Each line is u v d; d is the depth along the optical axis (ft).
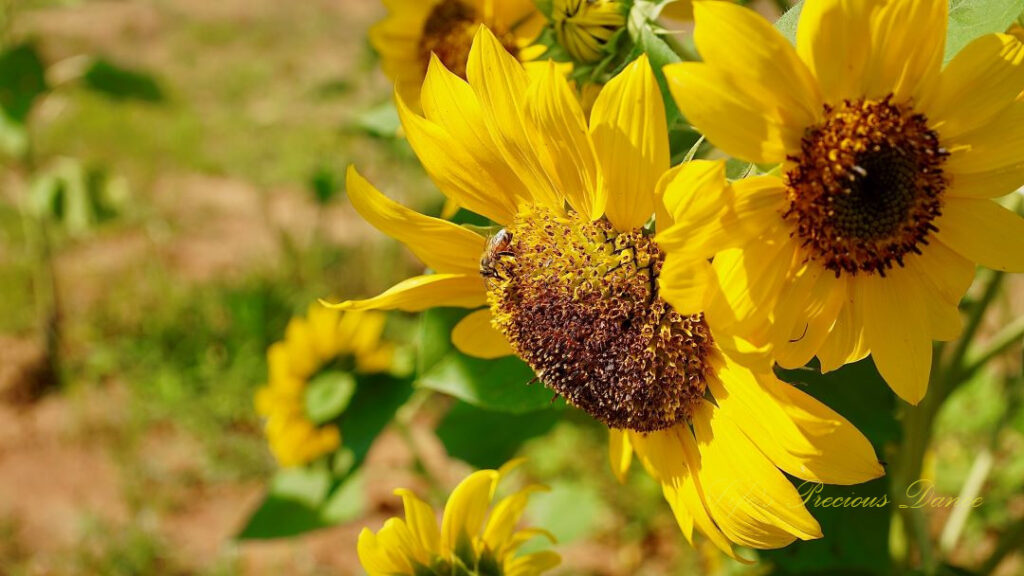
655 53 1.48
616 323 1.47
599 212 1.44
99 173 5.09
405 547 1.69
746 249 1.32
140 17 11.44
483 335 1.61
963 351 1.84
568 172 1.43
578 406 1.53
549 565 1.74
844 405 1.59
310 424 2.44
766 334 1.34
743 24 1.26
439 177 1.48
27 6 4.94
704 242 1.30
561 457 4.28
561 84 1.38
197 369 5.21
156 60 10.32
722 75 1.26
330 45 10.90
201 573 4.08
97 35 10.88
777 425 1.38
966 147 1.31
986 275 1.81
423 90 1.45
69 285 6.11
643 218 1.44
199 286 5.93
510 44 1.72
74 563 4.09
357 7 12.31
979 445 3.93
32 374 5.33
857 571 1.81
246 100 9.14
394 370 2.38
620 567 3.97
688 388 1.47
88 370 5.33
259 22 11.61
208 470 4.70
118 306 5.78
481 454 2.12
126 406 5.09
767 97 1.28
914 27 1.28
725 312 1.32
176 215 7.02
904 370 1.35
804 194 1.31
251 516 2.57
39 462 4.76
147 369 5.33
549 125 1.40
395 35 1.84
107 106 8.63
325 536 4.29
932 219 1.32
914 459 1.78
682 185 1.29
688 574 3.86
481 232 1.54
